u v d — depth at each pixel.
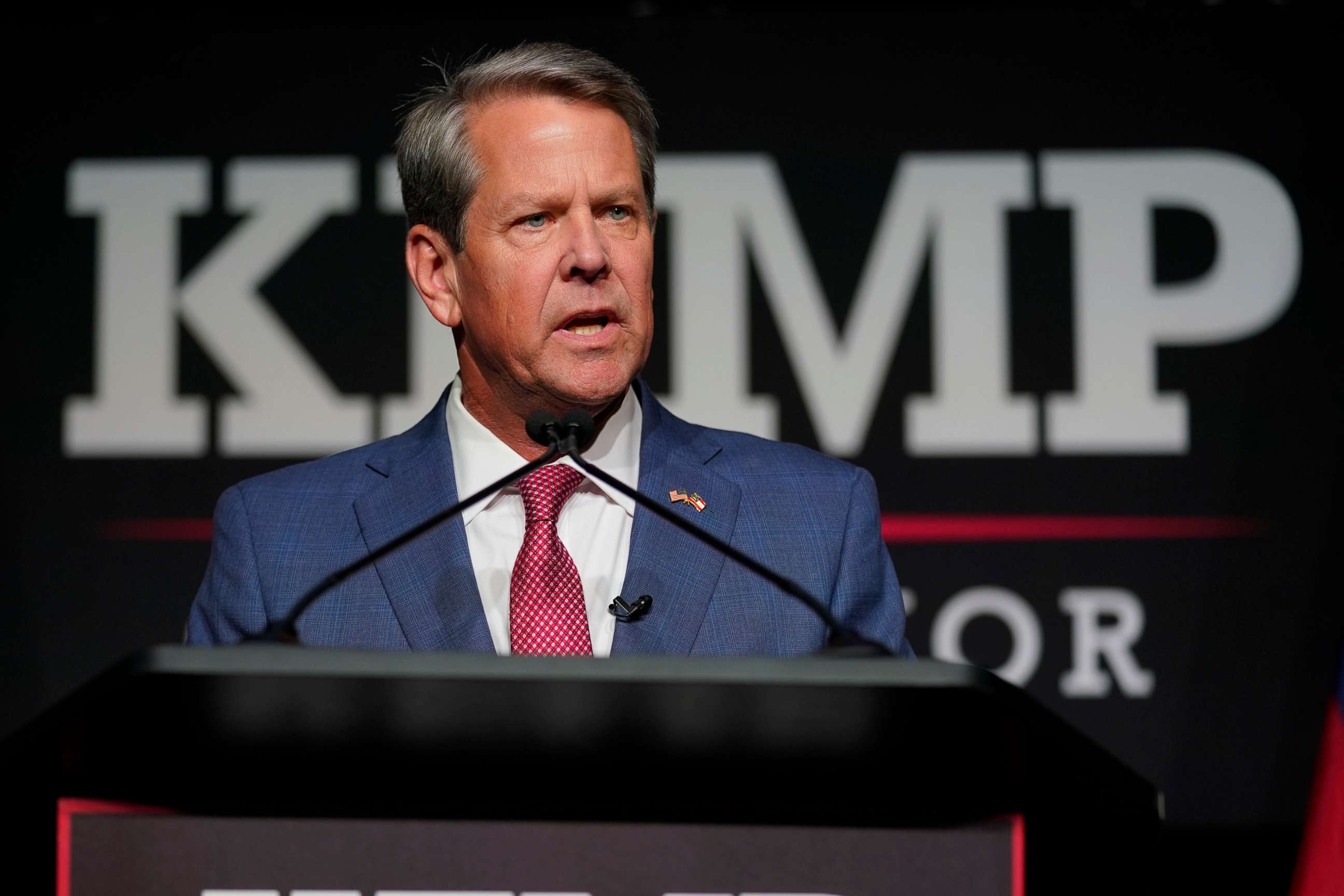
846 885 2.94
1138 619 9.21
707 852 2.94
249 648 2.56
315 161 9.83
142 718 2.64
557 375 4.94
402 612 4.86
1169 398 9.41
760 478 5.32
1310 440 9.31
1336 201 9.55
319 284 9.73
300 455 9.58
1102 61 9.74
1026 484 9.39
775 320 9.59
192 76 9.87
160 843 2.92
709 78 9.81
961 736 2.71
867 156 9.73
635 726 2.74
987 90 9.76
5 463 9.48
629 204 5.05
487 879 2.92
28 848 2.92
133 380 9.59
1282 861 8.91
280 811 2.95
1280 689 9.08
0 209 9.70
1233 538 9.25
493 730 2.75
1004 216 9.65
